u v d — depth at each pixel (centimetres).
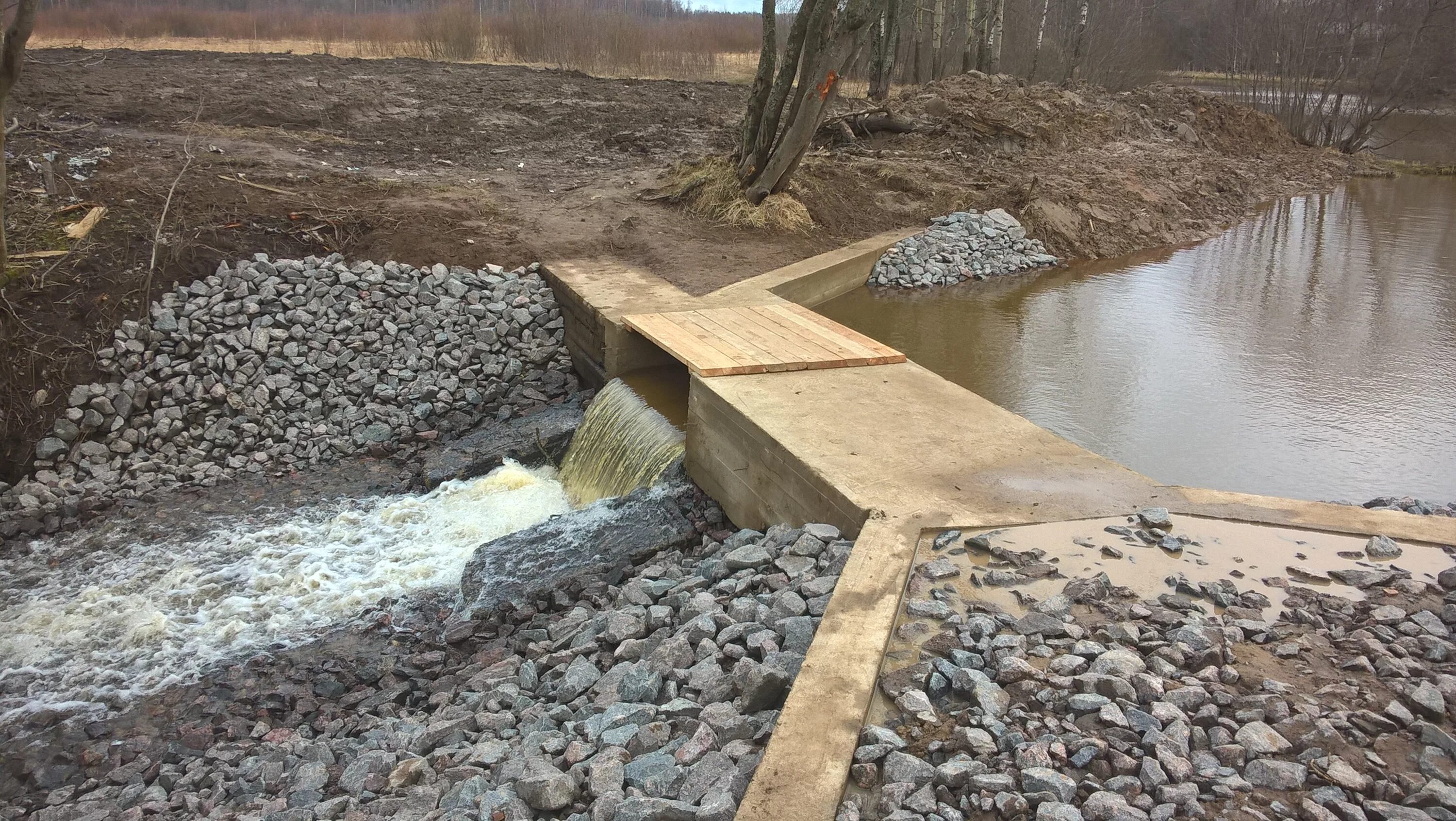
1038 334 1217
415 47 3189
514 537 774
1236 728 376
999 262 1555
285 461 951
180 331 993
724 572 594
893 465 627
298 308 1052
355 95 2066
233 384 984
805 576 538
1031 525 547
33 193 1120
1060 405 976
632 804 370
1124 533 536
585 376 1074
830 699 396
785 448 655
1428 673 406
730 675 456
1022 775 354
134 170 1232
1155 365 1102
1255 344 1180
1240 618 455
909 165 1866
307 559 796
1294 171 2612
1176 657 422
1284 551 519
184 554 802
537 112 2130
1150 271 1570
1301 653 426
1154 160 2225
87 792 546
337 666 658
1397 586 477
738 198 1445
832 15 1351
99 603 735
